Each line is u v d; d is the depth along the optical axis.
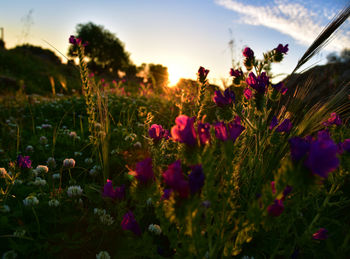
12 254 1.44
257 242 1.69
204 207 1.00
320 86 3.47
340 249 1.19
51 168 2.47
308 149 0.85
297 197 1.22
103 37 55.50
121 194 1.57
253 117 1.69
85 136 3.97
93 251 1.64
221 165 1.42
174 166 0.91
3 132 4.22
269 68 1.96
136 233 1.40
